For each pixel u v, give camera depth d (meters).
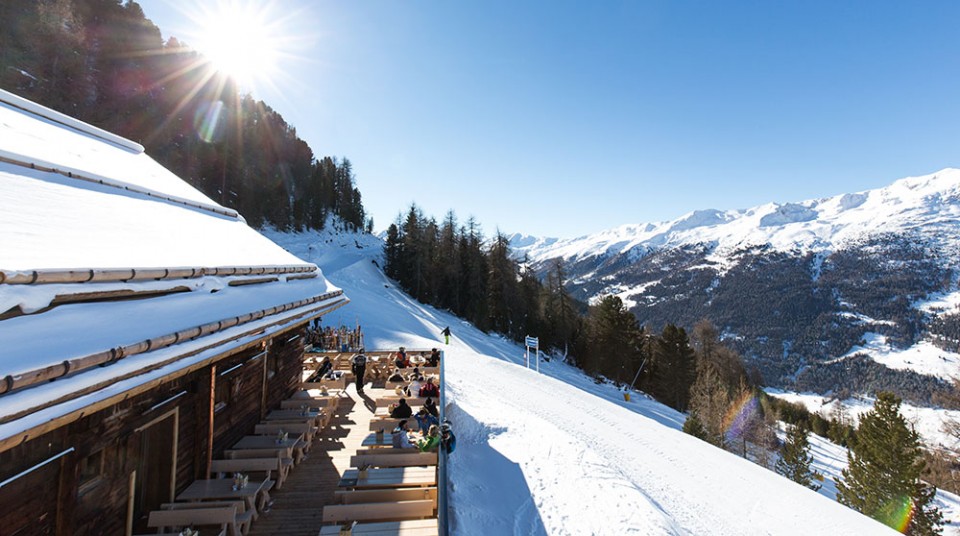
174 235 7.05
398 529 6.95
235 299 6.69
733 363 72.31
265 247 10.72
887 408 29.28
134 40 74.62
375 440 10.66
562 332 62.84
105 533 5.50
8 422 2.97
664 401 57.91
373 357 19.75
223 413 8.88
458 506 10.61
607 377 58.38
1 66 51.72
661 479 16.73
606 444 19.30
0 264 3.34
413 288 66.12
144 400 6.17
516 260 67.31
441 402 12.20
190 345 5.00
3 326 3.21
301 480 9.01
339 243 88.81
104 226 5.66
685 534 11.62
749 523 14.77
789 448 39.06
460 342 42.94
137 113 68.38
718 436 42.16
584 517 10.71
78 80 61.69
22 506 4.18
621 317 59.75
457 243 68.25
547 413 21.84
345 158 116.25
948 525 33.06
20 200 4.97
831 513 17.45
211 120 80.75
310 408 12.12
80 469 4.91
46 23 58.97
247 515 7.00
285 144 99.62
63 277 3.75
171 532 6.48
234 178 73.94
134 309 4.60
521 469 13.08
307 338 24.98
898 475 28.20
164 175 11.33
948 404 34.59
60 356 3.36
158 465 6.91
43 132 8.21
